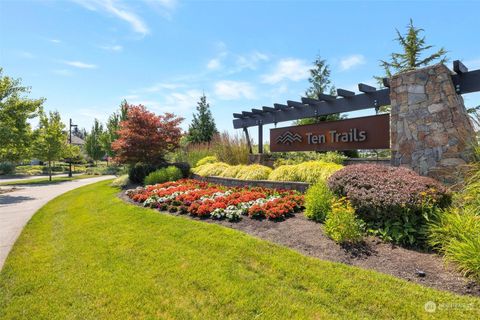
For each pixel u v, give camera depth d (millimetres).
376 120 6770
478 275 2533
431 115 5191
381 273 2836
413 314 2238
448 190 3771
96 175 24078
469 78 4984
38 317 2488
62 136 18875
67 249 4129
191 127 22562
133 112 11430
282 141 9203
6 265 3627
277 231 4148
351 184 4230
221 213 5016
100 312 2535
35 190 12555
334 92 18531
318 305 2467
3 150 12289
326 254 3338
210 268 3195
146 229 4750
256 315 2396
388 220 3693
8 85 12062
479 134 4465
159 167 11219
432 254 3125
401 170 4375
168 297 2729
